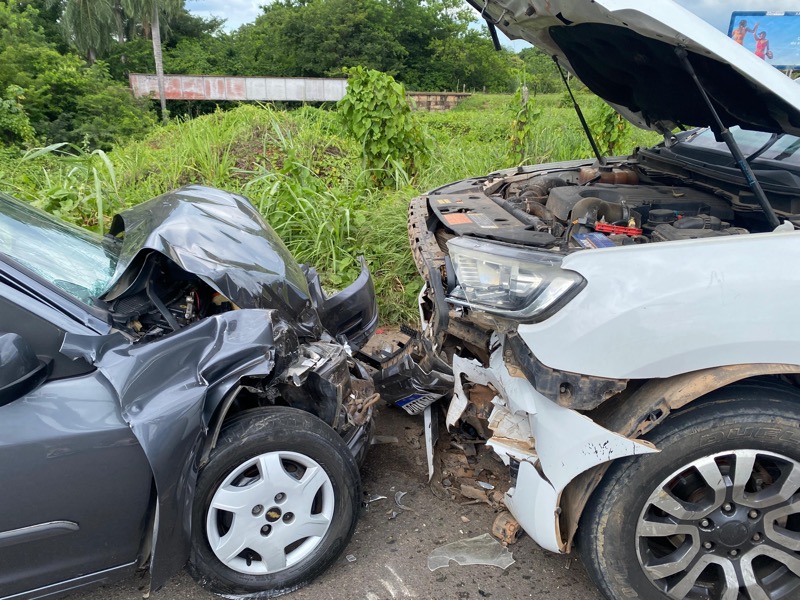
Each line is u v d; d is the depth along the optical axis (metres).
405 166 6.73
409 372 2.76
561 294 1.90
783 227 2.01
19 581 1.94
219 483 2.13
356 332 3.41
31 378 1.89
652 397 1.89
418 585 2.34
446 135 10.28
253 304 2.47
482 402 2.53
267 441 2.16
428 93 33.34
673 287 1.85
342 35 50.56
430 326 2.85
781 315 1.82
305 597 2.30
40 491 1.87
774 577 2.06
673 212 2.53
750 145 2.87
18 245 2.43
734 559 2.00
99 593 2.35
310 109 9.34
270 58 54.06
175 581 2.42
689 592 2.08
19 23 32.53
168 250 2.39
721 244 1.90
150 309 2.50
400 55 51.53
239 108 9.59
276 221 5.26
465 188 3.57
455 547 2.53
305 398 2.53
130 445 1.96
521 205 3.12
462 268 2.11
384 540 2.58
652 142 7.89
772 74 1.92
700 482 2.00
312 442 2.24
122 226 3.09
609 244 2.26
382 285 5.08
